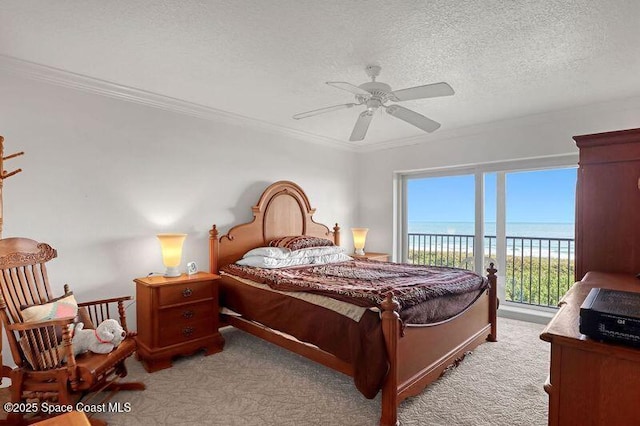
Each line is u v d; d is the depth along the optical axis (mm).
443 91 2246
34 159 2750
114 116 3150
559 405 985
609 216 1914
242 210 4059
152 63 2621
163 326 2869
